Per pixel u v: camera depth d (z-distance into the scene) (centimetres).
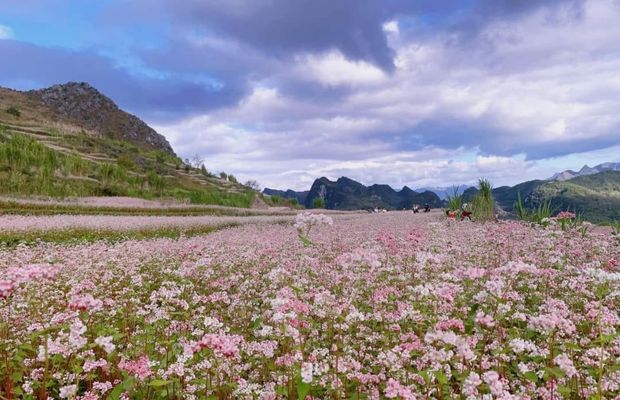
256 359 643
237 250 1531
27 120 18238
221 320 809
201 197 7675
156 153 15988
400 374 537
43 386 510
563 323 502
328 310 625
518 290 912
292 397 502
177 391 537
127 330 715
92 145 14025
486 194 2955
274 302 559
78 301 527
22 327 732
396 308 774
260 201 10256
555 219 1689
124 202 6112
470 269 618
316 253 1466
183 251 1525
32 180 5762
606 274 534
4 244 1959
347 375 518
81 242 2230
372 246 1259
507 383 496
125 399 512
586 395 498
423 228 2239
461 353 450
